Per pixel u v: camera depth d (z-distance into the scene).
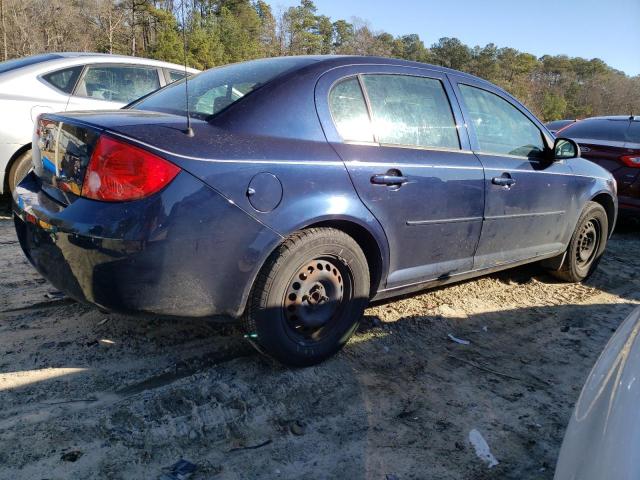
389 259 3.08
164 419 2.42
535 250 4.17
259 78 2.90
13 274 3.94
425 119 3.33
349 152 2.85
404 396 2.81
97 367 2.77
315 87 2.87
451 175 3.30
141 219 2.25
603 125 7.51
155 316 2.43
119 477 2.08
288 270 2.65
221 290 2.48
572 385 3.08
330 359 3.05
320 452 2.35
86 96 5.80
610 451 1.18
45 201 2.59
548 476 2.31
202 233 2.36
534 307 4.20
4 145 5.29
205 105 2.84
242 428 2.44
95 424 2.34
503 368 3.21
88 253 2.31
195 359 2.92
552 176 4.10
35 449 2.17
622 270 5.42
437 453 2.40
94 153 2.33
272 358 2.82
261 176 2.50
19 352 2.85
